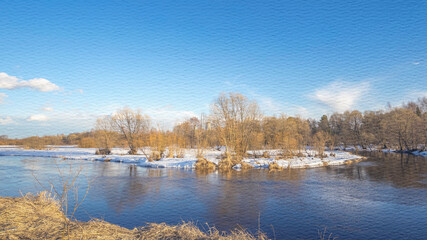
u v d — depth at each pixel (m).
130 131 57.84
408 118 67.69
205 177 27.80
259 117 44.34
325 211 15.62
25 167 34.38
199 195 19.62
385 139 76.56
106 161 44.69
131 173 30.59
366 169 33.69
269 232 12.37
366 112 84.62
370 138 77.31
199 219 14.25
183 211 15.67
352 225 13.27
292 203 17.38
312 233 12.27
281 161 39.78
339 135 90.44
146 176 28.41
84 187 22.14
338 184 23.75
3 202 8.37
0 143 102.44
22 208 7.92
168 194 19.94
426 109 87.31
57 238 5.79
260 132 63.09
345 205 16.84
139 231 7.27
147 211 15.64
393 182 24.53
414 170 32.19
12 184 22.30
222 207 16.48
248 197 19.00
